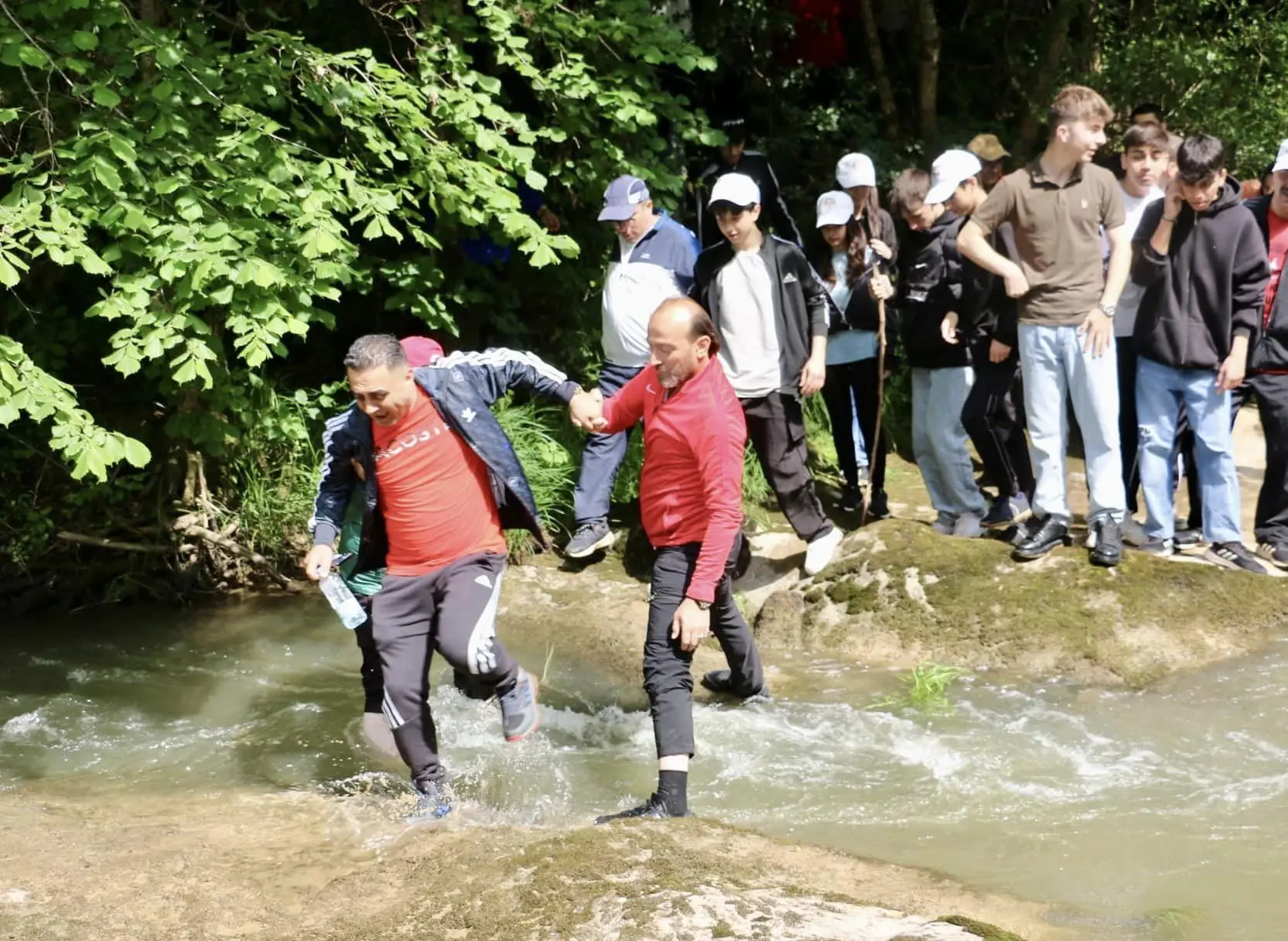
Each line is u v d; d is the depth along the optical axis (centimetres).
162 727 527
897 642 587
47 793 460
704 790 456
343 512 450
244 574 698
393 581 436
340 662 598
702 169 927
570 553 679
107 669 589
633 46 734
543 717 540
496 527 443
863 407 737
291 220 614
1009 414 647
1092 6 1038
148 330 579
